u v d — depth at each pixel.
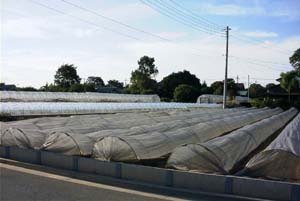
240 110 40.16
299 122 20.34
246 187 7.69
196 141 14.34
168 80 85.38
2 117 25.62
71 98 44.84
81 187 8.54
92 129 15.59
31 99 40.38
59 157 10.38
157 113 28.38
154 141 11.93
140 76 81.56
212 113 30.45
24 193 7.88
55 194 7.85
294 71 70.12
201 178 8.16
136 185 8.61
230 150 11.25
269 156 9.27
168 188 8.28
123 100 52.31
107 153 11.07
